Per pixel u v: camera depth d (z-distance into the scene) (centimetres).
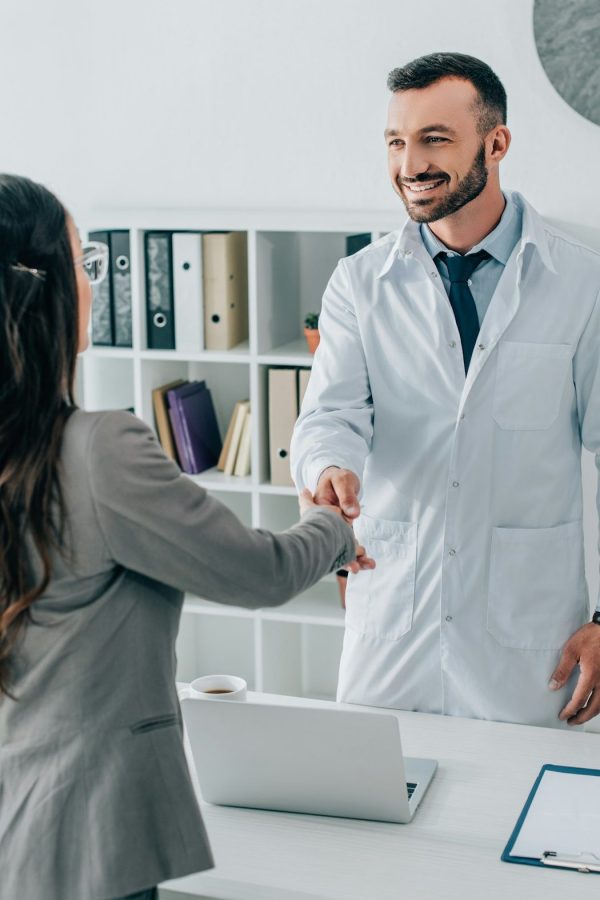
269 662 338
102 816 125
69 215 132
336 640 358
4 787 130
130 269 334
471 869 151
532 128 310
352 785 163
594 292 213
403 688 217
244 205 335
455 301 214
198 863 129
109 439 126
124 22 334
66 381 130
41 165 349
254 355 323
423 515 216
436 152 200
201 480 336
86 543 126
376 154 322
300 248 353
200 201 338
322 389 223
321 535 145
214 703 162
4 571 125
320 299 355
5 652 127
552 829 159
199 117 334
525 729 194
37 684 128
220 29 327
